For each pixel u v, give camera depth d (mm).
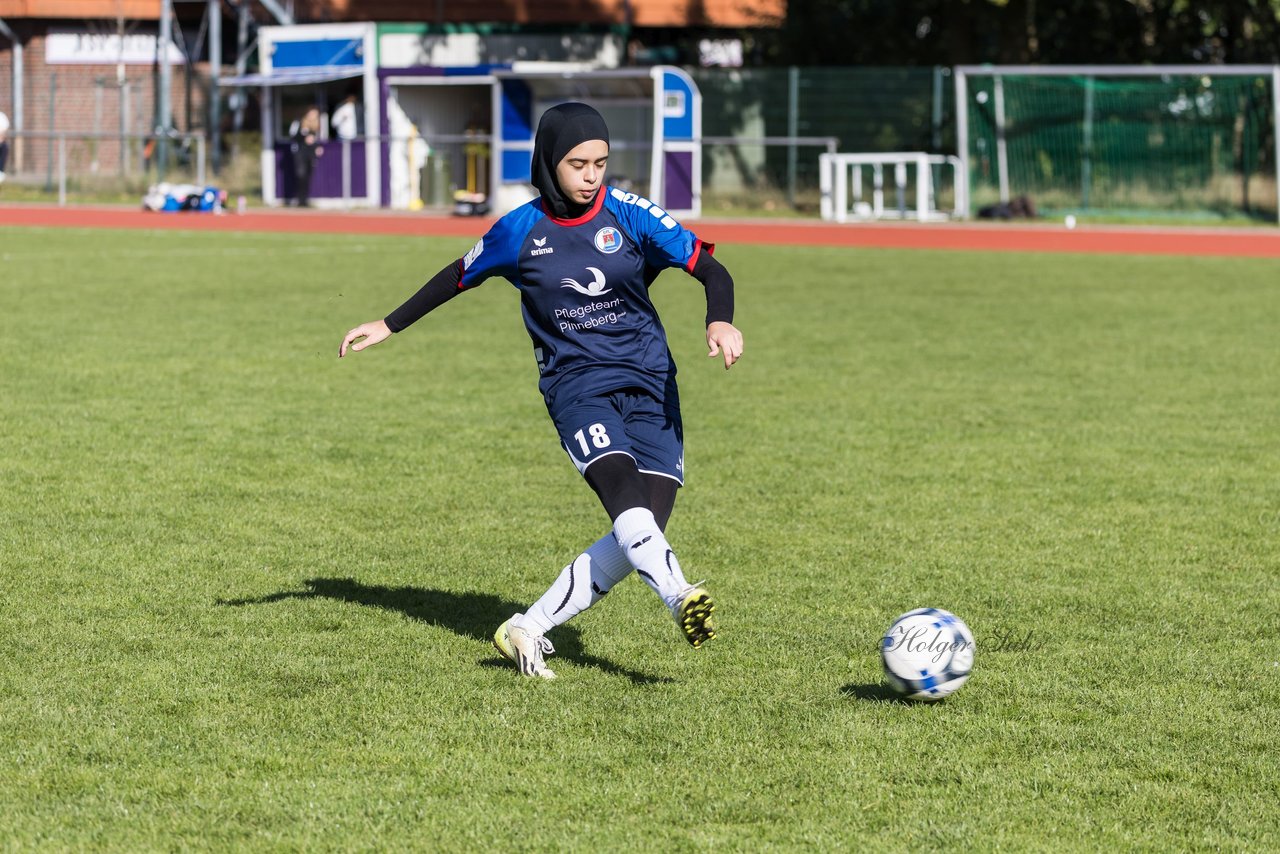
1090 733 15695
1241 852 13008
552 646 17234
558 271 16406
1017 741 15438
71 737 15188
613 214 16453
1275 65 108875
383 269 68938
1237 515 25625
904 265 73875
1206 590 21188
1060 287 63500
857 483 27656
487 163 116062
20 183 124062
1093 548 23391
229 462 28656
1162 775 14633
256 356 42188
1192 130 107312
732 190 118625
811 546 23328
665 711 16109
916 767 14688
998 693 16844
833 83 116750
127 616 19297
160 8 126812
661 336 16953
